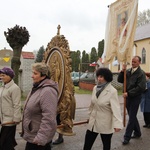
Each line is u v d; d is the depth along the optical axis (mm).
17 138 5531
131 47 5215
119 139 5723
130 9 5184
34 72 3021
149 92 6824
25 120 2973
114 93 3705
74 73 30359
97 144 5281
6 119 3904
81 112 9742
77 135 5961
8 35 8844
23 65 13133
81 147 5051
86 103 12359
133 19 5098
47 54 5281
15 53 8969
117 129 3541
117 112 3627
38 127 2906
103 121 3719
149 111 6809
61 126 4668
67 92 4637
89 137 3951
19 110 3916
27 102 2996
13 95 3885
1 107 3916
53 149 4883
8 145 3928
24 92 13125
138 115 9062
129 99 5406
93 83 19734
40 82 3033
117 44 5605
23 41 8883
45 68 3035
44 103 2824
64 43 4781
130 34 5164
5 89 3932
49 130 2793
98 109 3762
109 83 3807
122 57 5344
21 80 13172
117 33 5621
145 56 34000
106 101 3682
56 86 3012
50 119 2799
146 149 5027
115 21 5727
